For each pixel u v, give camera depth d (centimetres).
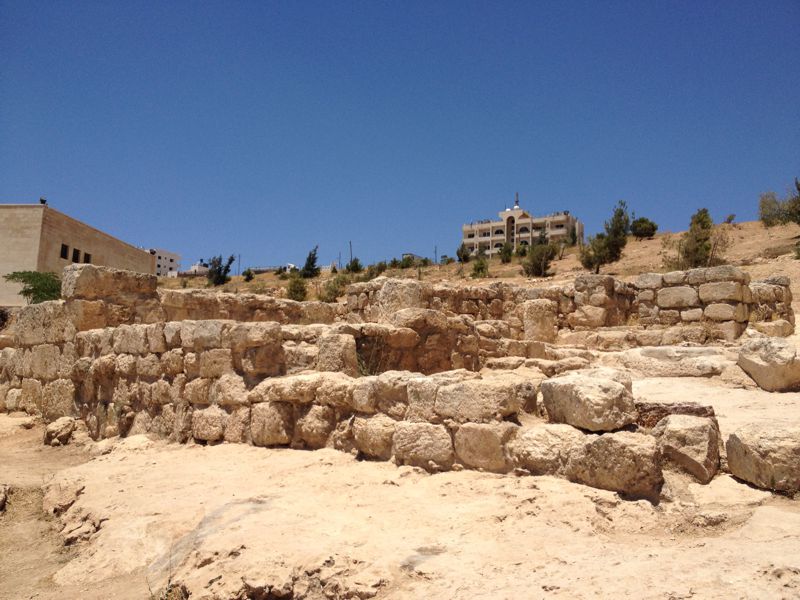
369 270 5616
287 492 638
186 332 1027
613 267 4025
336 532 513
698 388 975
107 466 846
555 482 557
